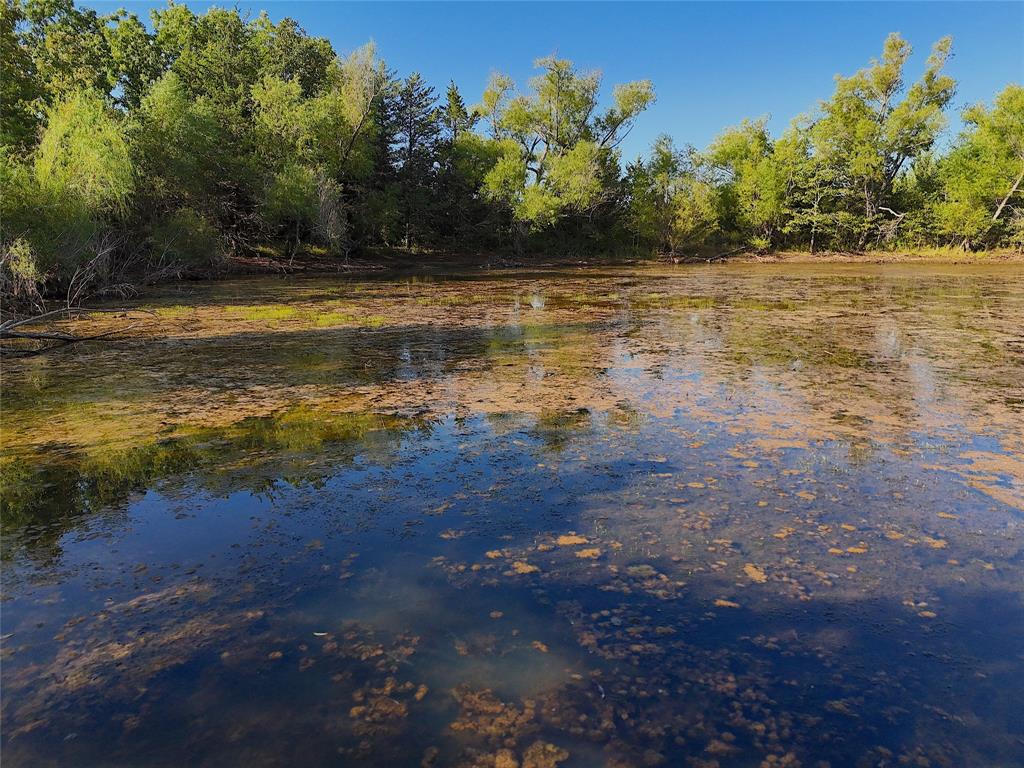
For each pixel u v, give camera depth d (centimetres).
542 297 1389
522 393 524
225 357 695
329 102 2531
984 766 153
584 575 243
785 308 1141
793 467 354
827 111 3519
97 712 175
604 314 1069
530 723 169
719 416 453
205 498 318
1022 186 3169
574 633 208
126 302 1284
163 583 241
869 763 154
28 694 183
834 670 189
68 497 320
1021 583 235
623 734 164
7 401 509
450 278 2061
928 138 3288
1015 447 383
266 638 207
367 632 209
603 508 303
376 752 158
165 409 482
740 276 2145
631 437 407
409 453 381
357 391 536
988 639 203
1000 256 3191
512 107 3216
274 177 2319
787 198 3622
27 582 242
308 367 638
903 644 201
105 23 2734
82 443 402
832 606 221
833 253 3609
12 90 1984
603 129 3378
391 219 2945
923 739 162
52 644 205
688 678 186
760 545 266
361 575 245
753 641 203
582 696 179
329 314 1081
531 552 261
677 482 334
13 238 1174
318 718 171
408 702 177
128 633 210
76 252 1275
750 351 705
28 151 1616
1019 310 1088
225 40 2733
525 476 344
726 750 159
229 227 2411
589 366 631
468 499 314
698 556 257
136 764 156
